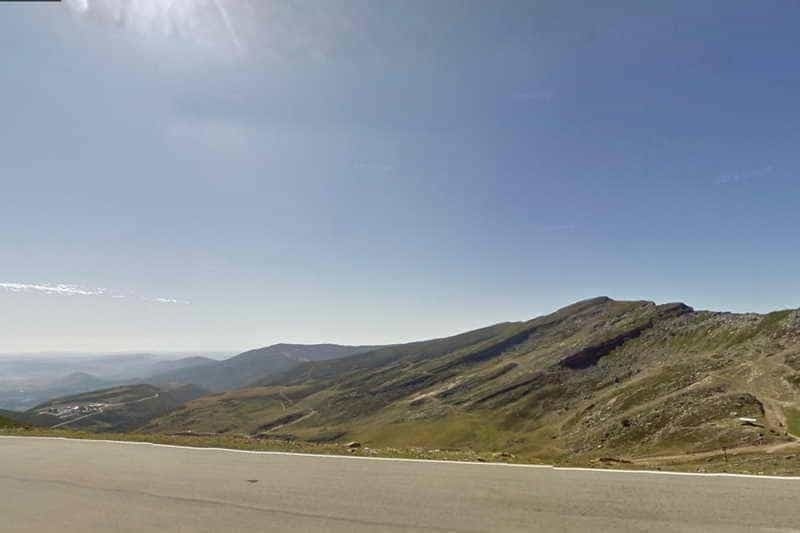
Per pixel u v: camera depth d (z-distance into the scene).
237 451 14.98
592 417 108.56
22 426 26.48
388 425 169.00
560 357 183.00
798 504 8.48
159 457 14.23
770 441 58.16
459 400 175.50
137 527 8.51
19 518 9.14
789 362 92.69
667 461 56.34
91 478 11.91
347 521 8.41
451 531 7.82
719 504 8.59
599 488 9.80
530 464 12.51
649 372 137.12
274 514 8.91
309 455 14.02
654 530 7.57
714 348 133.25
